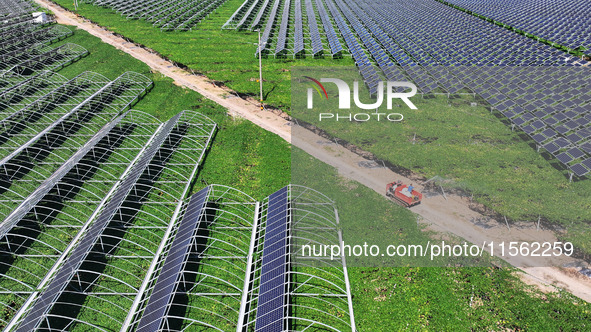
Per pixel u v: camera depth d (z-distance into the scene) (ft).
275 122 170.81
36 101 168.76
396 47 246.06
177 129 160.25
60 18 320.70
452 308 88.99
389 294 92.68
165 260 94.22
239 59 240.94
